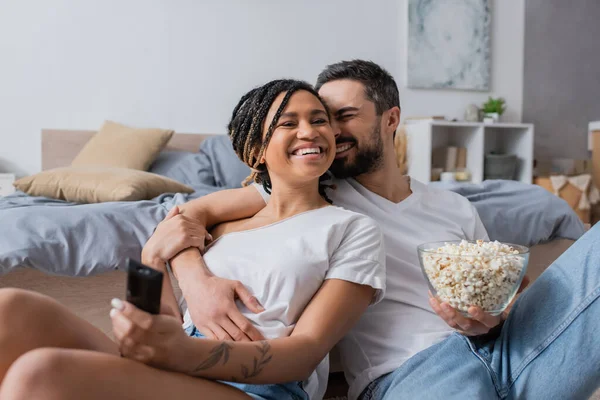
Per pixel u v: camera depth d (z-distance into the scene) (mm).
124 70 3412
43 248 1369
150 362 724
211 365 776
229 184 2975
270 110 1082
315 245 1021
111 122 3244
